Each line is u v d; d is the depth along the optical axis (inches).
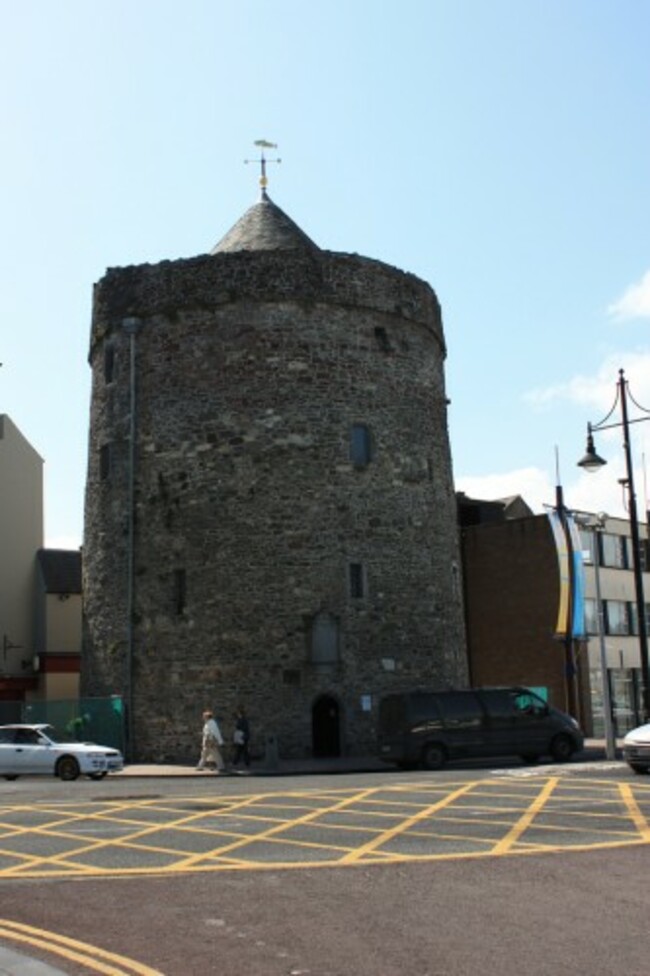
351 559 1231.5
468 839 511.2
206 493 1236.5
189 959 318.3
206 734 1087.0
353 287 1298.0
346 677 1200.8
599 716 1679.4
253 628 1196.5
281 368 1249.4
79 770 989.8
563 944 323.3
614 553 1804.9
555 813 585.6
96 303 1391.5
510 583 1695.4
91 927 358.9
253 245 1327.5
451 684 1299.2
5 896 407.8
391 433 1295.5
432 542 1316.4
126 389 1317.7
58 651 1732.3
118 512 1301.7
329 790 737.6
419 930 344.8
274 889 411.2
